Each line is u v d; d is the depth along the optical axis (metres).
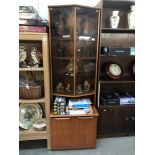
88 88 2.27
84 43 2.13
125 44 2.48
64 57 2.08
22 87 2.02
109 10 2.32
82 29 2.08
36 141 2.34
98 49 2.15
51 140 2.11
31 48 2.18
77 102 2.13
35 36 1.85
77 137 2.12
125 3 2.16
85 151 2.15
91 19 2.09
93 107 2.27
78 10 1.93
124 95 2.50
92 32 2.13
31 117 2.26
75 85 2.13
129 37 2.46
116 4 2.20
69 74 2.15
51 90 2.14
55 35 2.05
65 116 2.03
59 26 2.03
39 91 2.08
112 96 2.45
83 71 2.23
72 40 2.01
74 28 1.96
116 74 2.34
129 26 2.23
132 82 2.34
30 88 2.03
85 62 2.21
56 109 2.05
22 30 1.83
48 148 2.15
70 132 2.09
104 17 2.32
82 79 2.26
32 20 1.83
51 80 2.12
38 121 2.25
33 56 2.05
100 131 2.39
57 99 2.09
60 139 2.11
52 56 2.09
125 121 2.40
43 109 2.34
